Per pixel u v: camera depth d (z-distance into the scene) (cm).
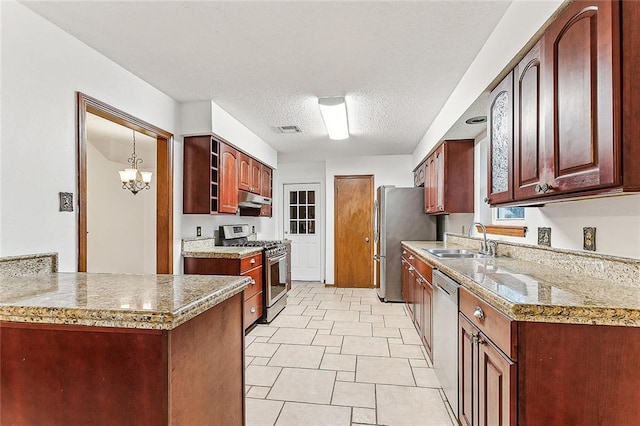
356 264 586
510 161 175
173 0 169
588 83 113
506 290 134
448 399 206
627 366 111
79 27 193
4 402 109
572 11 122
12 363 109
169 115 303
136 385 103
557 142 132
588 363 112
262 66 243
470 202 349
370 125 394
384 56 228
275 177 649
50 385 107
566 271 178
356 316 399
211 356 129
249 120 376
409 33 200
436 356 240
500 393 126
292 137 454
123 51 221
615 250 145
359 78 264
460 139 348
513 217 264
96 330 105
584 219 164
